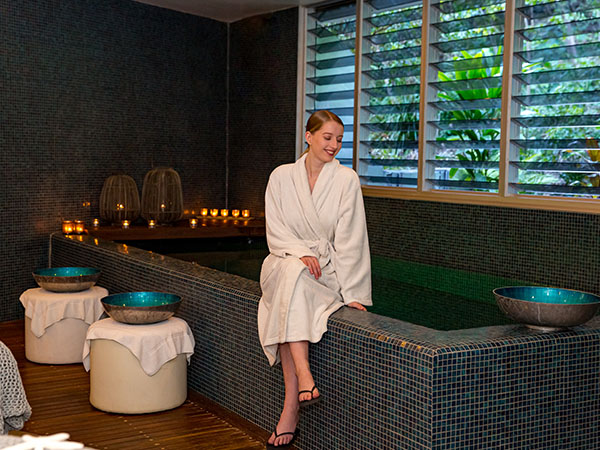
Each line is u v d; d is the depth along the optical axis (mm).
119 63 5652
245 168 6258
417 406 2273
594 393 2516
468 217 4473
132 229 5371
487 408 2311
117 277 4414
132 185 5602
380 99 5152
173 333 3324
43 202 5316
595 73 3848
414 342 2316
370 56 5152
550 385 2424
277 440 2736
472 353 2270
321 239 2959
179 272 3746
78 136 5465
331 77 5562
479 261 4422
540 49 4066
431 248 4730
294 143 5797
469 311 3641
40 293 4125
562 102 4004
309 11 5699
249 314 3160
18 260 5215
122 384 3250
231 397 3316
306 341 2691
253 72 6137
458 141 4562
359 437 2541
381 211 5078
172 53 5973
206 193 6305
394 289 4176
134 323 3354
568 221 3914
